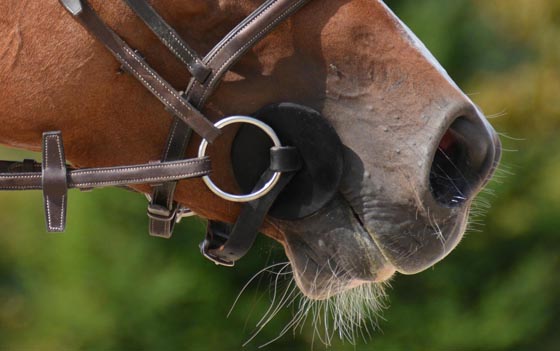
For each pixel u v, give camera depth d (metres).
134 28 3.73
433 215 3.70
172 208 3.98
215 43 3.78
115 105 3.82
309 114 3.74
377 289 4.40
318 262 3.88
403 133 3.72
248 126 3.79
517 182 11.35
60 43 3.78
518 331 11.12
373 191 3.75
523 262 11.24
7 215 13.11
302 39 3.76
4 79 3.82
